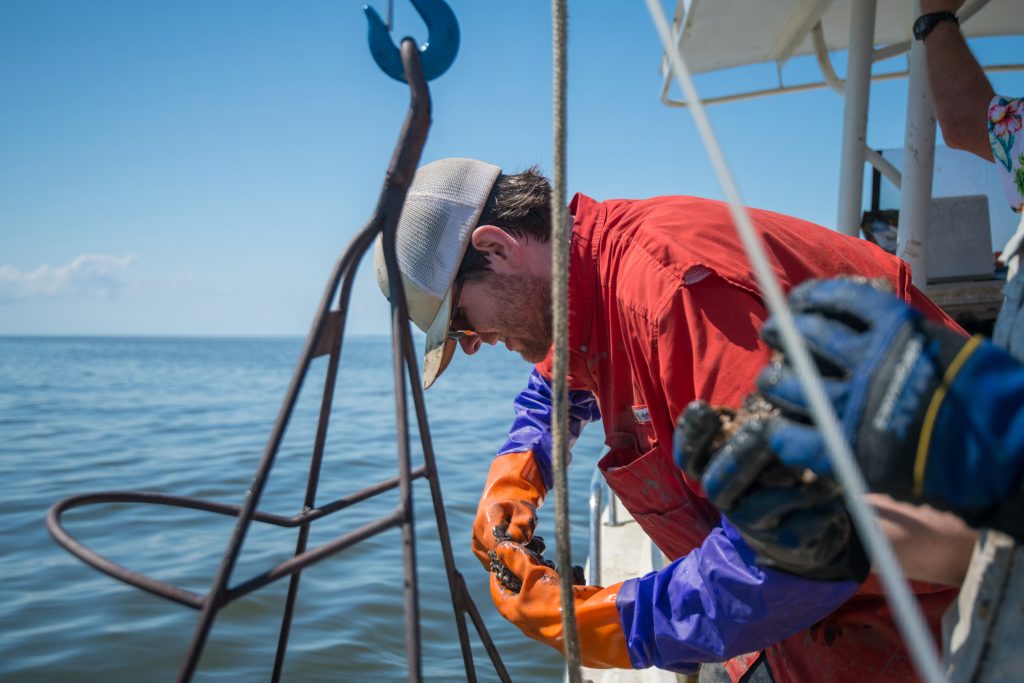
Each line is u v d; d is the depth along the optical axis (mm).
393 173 1025
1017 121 1936
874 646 1410
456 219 1651
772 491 849
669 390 1382
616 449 1699
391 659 4062
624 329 1507
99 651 4055
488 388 28094
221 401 21547
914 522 1002
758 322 1318
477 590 5020
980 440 696
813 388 626
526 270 1666
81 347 132125
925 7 2318
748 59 4027
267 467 909
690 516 1592
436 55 1067
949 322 1641
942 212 3574
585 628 1361
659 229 1481
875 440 723
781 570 986
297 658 4016
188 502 1196
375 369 50406
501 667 1300
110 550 5703
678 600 1254
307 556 914
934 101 2311
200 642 853
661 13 717
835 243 1595
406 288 1692
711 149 672
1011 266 1008
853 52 3098
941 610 1325
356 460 10078
